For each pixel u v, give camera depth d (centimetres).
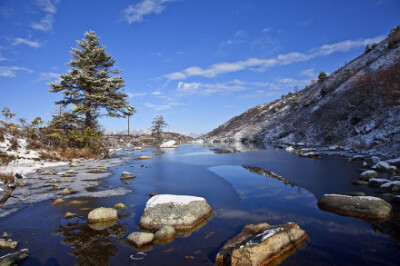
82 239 479
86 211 636
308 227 528
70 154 1847
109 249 441
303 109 5931
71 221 570
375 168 1132
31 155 1560
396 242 452
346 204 617
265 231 447
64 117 2159
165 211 563
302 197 762
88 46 2305
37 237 486
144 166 1472
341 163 1478
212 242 468
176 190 860
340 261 391
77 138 2058
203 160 1800
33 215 605
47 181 999
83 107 2209
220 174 1184
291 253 419
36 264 390
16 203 696
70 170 1241
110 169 1350
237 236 467
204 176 1130
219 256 402
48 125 2002
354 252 419
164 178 1080
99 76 2384
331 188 858
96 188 885
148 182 992
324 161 1603
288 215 605
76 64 2292
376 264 381
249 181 1013
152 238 472
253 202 718
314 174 1135
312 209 647
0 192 801
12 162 1379
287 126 5716
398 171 1073
